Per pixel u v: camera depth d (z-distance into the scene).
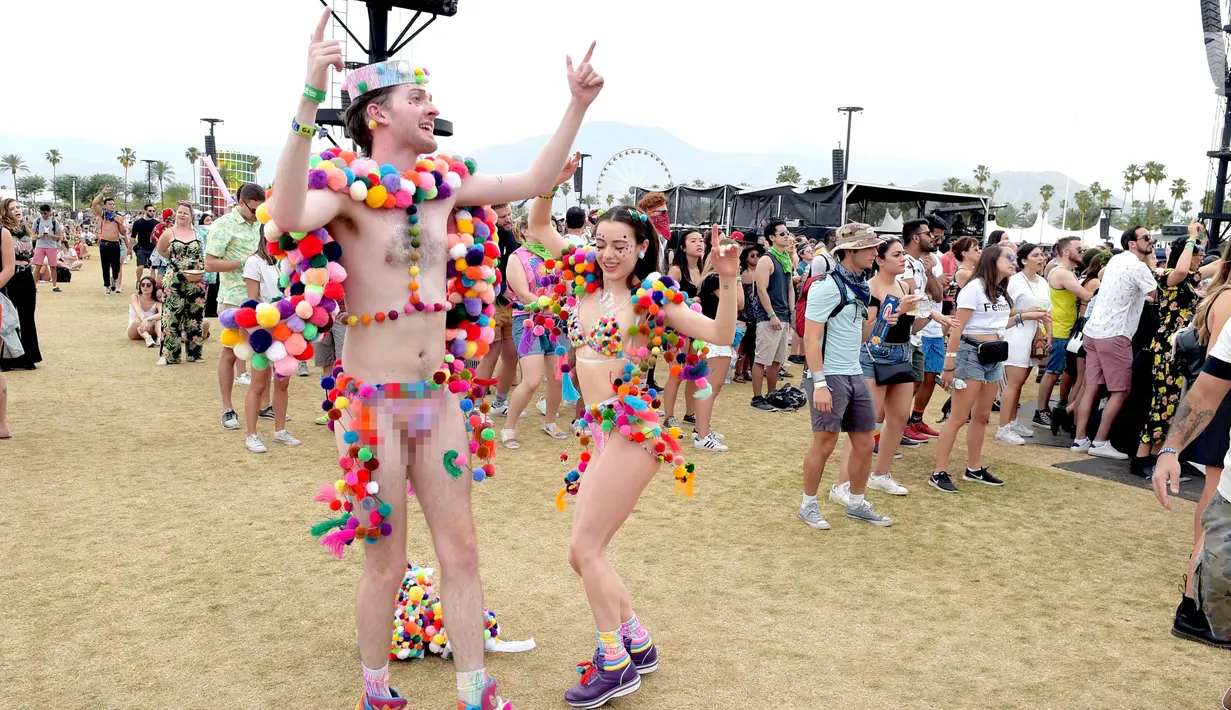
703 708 3.08
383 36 10.69
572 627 3.70
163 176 126.81
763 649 3.56
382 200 2.49
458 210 2.84
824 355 4.99
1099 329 7.05
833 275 4.90
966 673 3.41
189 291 9.79
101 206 17.98
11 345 6.36
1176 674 3.45
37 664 3.18
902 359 5.75
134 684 3.07
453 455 2.68
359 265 2.56
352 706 2.97
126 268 26.25
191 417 7.30
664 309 3.11
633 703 3.09
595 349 3.20
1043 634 3.80
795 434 7.81
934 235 7.44
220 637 3.45
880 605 4.07
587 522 3.09
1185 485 6.43
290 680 3.14
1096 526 5.39
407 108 2.58
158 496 5.22
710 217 21.56
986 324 5.96
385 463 2.63
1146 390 6.77
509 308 7.45
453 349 2.80
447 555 2.74
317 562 4.26
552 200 3.52
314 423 7.29
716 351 6.91
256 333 2.45
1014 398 7.72
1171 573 4.62
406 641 3.34
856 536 5.07
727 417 8.48
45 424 6.86
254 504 5.14
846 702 3.15
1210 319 3.70
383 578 2.69
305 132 2.21
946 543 5.00
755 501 5.71
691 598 4.08
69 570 4.06
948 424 6.11
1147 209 94.19
